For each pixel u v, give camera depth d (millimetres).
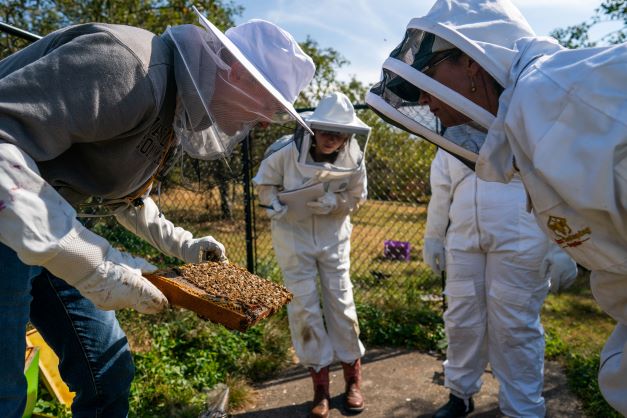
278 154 3125
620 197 1191
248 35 1631
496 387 3418
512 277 2695
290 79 1641
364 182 3146
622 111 1173
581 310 4898
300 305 3049
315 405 3098
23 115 1283
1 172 1240
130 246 4938
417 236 7527
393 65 1546
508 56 1438
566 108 1231
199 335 3732
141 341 3631
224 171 2189
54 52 1365
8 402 1527
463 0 1552
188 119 1579
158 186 1981
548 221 1389
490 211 2715
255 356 3672
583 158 1208
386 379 3580
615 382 1479
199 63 1534
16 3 7359
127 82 1400
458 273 2875
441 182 3020
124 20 7707
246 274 1887
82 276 1353
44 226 1273
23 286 1516
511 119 1337
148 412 2881
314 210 2984
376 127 5062
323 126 2797
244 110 1623
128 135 1517
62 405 2734
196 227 4902
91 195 1679
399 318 4316
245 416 3135
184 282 1654
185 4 8359
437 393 3377
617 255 1298
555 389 3357
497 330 2789
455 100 1456
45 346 2908
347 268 3211
